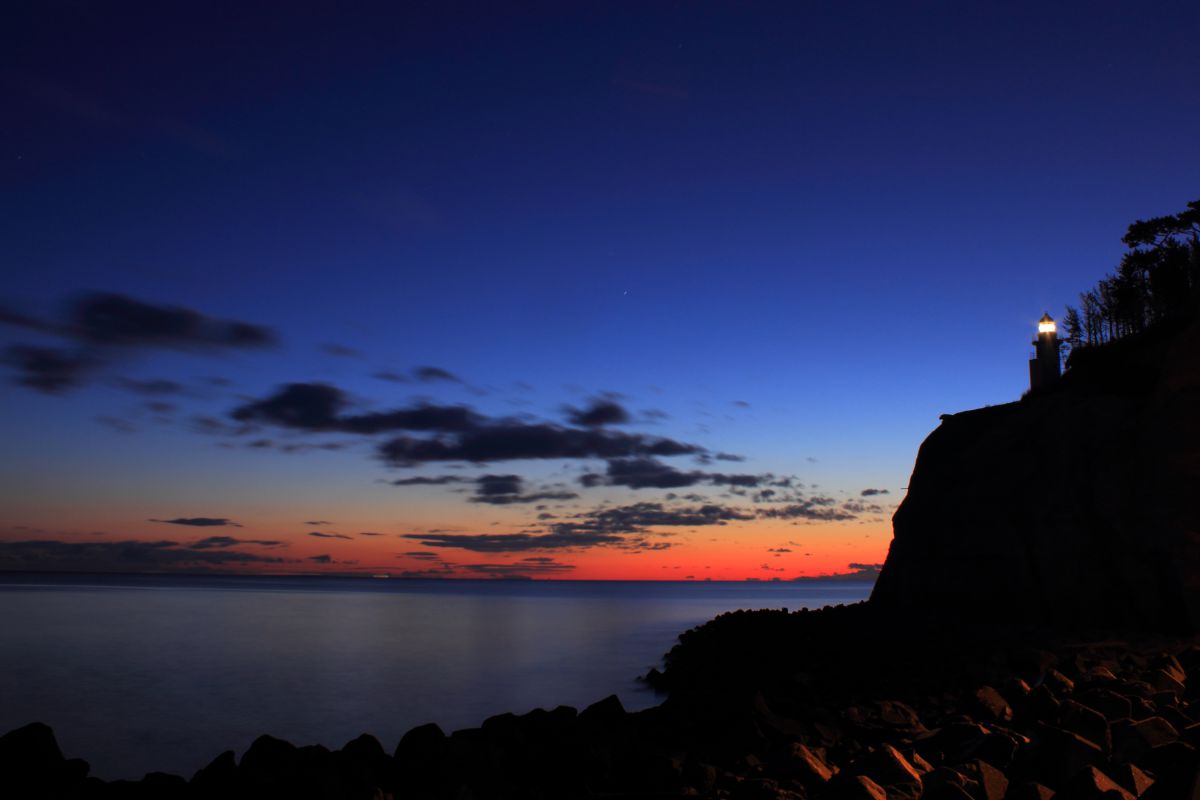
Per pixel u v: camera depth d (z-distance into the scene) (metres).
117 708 30.22
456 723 27.09
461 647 53.38
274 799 11.92
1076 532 29.33
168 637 60.28
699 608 123.19
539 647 53.66
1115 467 28.89
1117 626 26.98
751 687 22.53
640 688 33.62
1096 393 33.56
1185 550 24.98
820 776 11.30
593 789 12.97
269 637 60.78
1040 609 30.27
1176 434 26.77
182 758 22.47
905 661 24.66
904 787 9.80
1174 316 34.84
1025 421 35.38
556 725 16.94
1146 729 10.23
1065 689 15.45
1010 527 32.59
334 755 14.21
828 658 28.30
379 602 139.00
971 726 12.27
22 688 35.12
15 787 11.50
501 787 13.05
